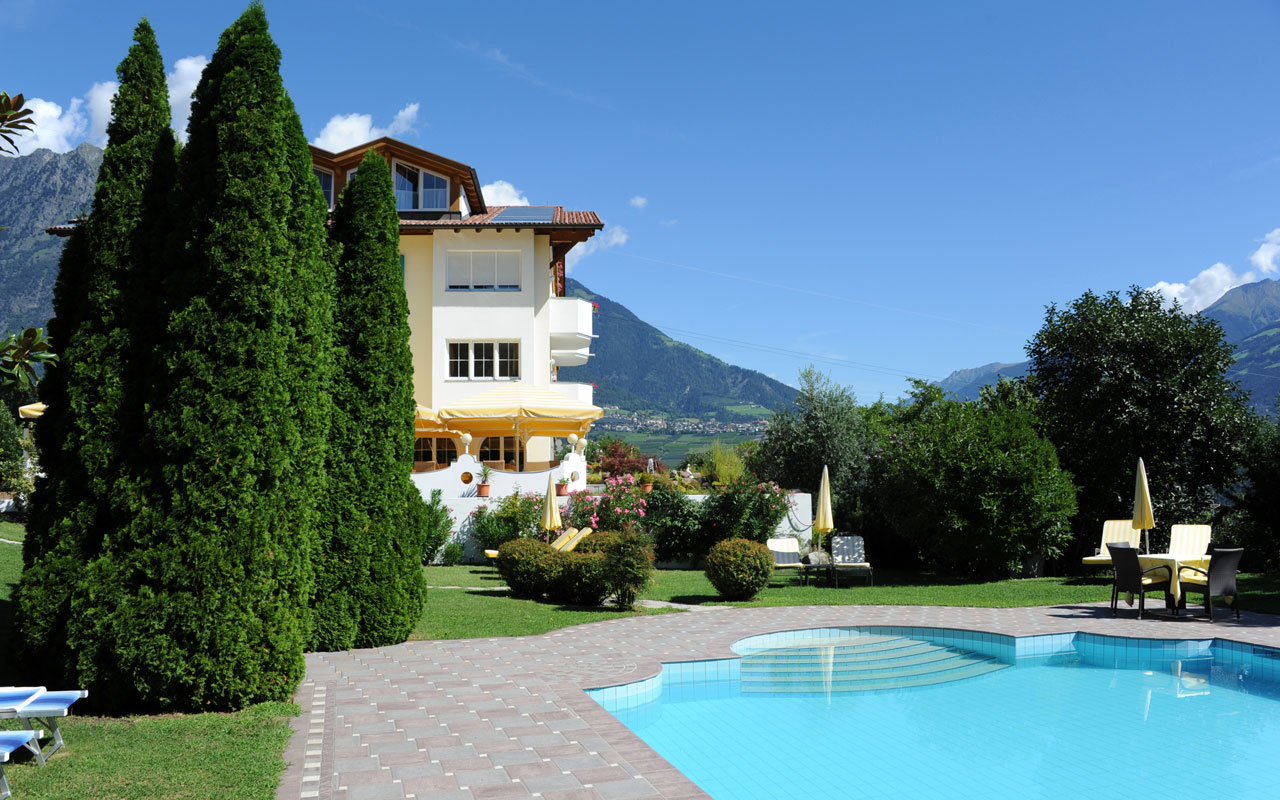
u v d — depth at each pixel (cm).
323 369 980
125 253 882
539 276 2969
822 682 1128
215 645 821
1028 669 1212
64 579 844
